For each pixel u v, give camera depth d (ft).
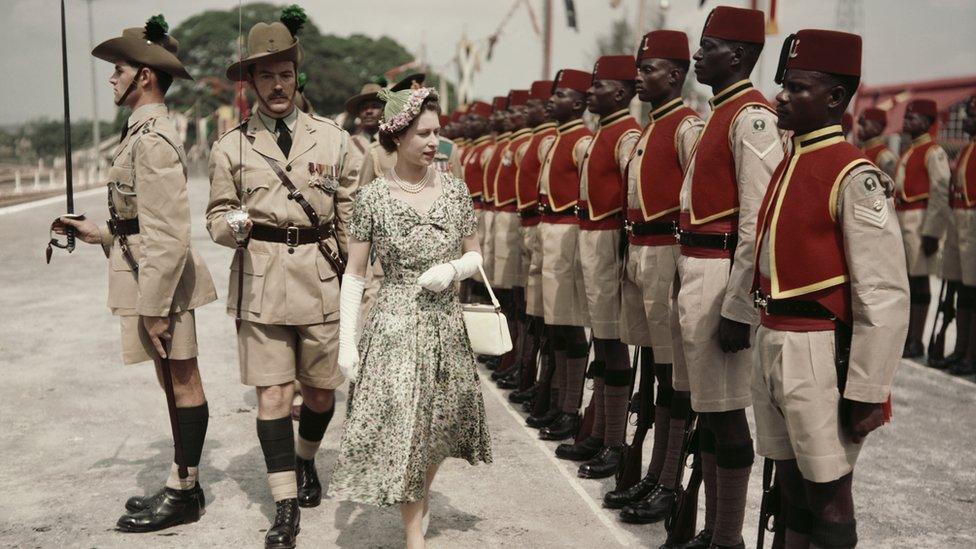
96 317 30.45
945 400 22.22
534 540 13.12
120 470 15.84
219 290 36.65
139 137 12.57
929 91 67.62
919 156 28.19
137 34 13.55
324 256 13.51
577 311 18.02
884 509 14.57
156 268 12.45
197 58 298.15
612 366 15.90
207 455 16.84
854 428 9.14
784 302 9.59
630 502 14.24
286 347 13.25
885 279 8.87
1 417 18.98
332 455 16.96
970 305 25.62
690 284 11.86
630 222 14.44
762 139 11.12
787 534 10.16
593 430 16.69
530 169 22.57
